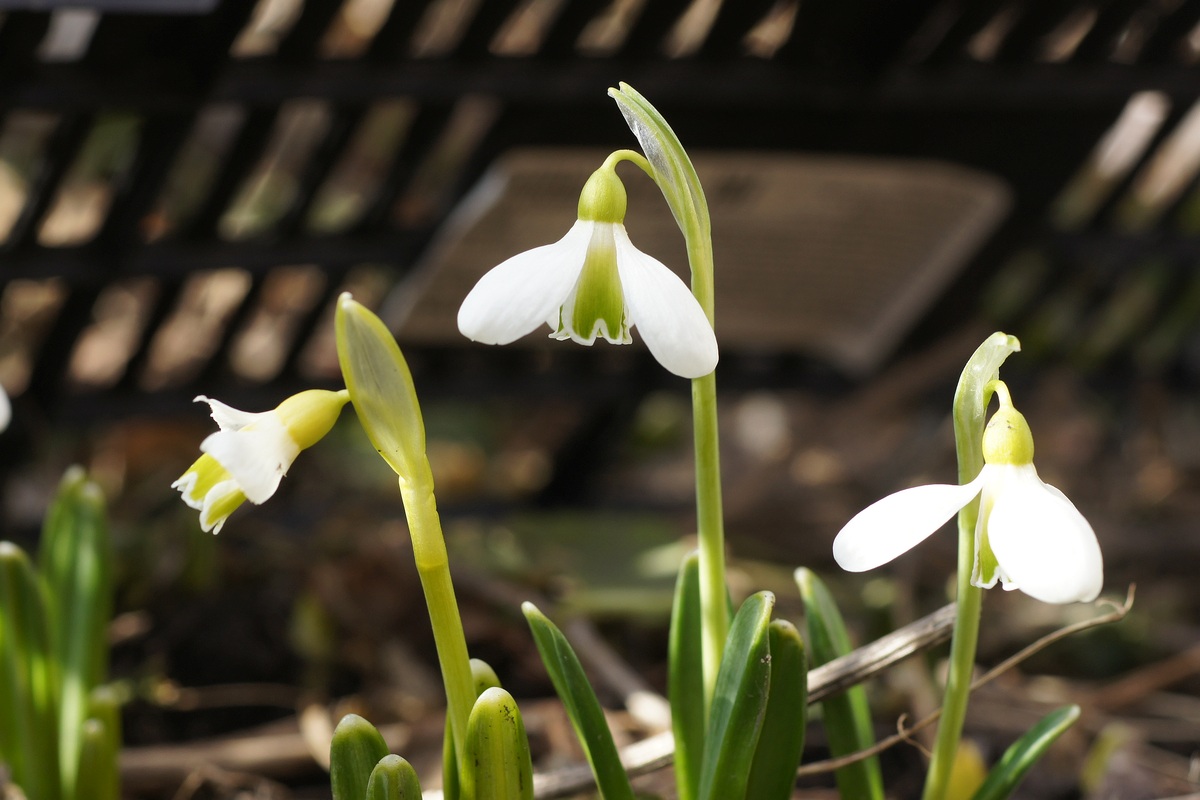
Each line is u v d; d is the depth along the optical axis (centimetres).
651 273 51
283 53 81
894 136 98
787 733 55
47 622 62
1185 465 138
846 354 124
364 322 51
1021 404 139
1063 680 92
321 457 141
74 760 63
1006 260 112
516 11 85
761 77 90
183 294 97
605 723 55
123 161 89
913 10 87
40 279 88
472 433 148
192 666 83
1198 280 128
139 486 125
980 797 56
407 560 98
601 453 133
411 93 85
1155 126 105
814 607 59
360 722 54
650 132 52
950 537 115
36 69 75
